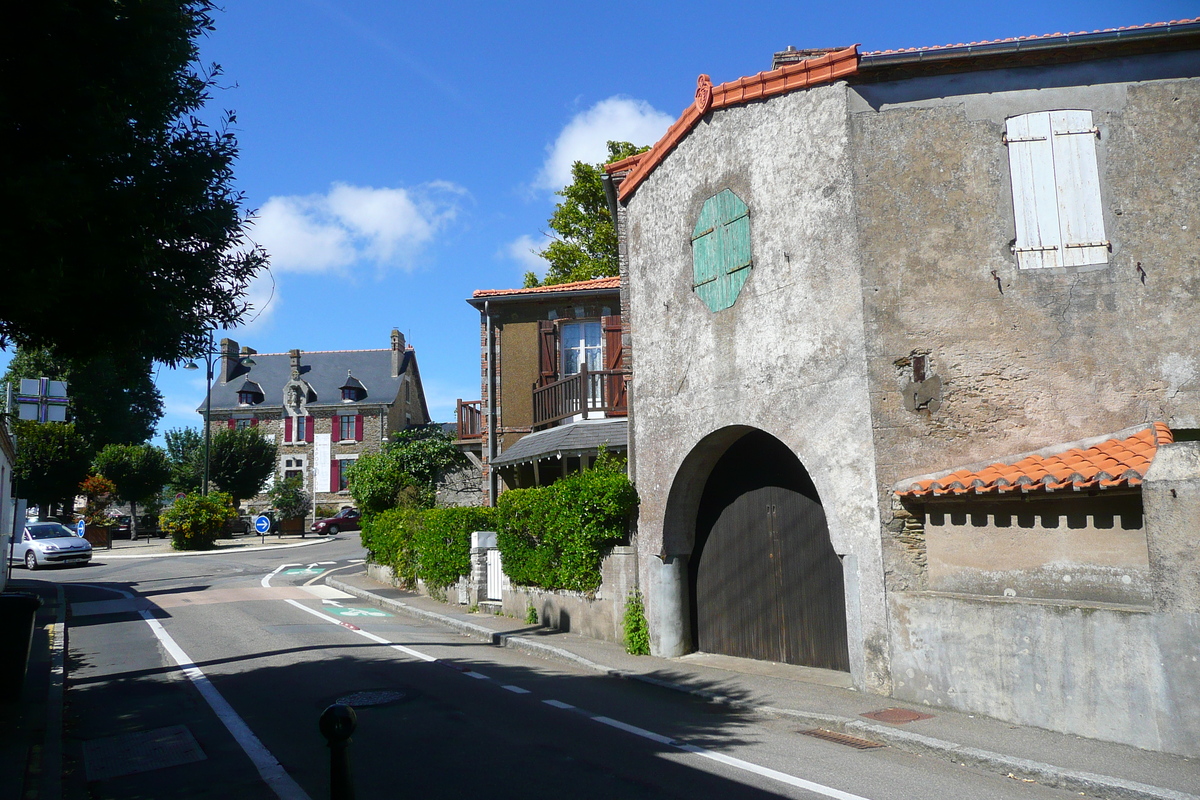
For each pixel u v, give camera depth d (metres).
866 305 8.66
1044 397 8.26
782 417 9.49
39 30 5.84
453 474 26.06
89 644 12.64
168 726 7.77
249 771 6.36
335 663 10.88
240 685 9.52
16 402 20.27
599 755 6.62
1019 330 8.38
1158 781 5.67
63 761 6.78
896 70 8.91
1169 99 8.47
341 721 3.93
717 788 5.78
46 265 5.62
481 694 9.02
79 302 6.35
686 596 11.55
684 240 11.21
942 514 8.16
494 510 17.59
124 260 6.22
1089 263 8.36
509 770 6.20
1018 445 8.23
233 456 48.44
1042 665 7.14
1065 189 8.49
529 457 18.62
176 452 49.97
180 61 6.81
